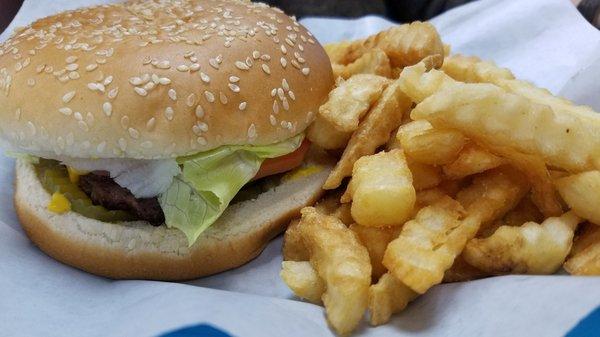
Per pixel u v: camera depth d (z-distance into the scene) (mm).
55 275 183
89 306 172
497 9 323
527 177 179
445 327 154
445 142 174
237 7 214
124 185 182
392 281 162
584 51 280
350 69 246
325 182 211
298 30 218
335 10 427
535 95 192
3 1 347
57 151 173
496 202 174
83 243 182
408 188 169
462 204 179
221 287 192
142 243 182
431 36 232
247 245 194
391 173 173
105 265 183
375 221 172
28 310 165
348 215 193
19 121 175
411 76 184
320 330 156
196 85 174
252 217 194
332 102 202
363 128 202
